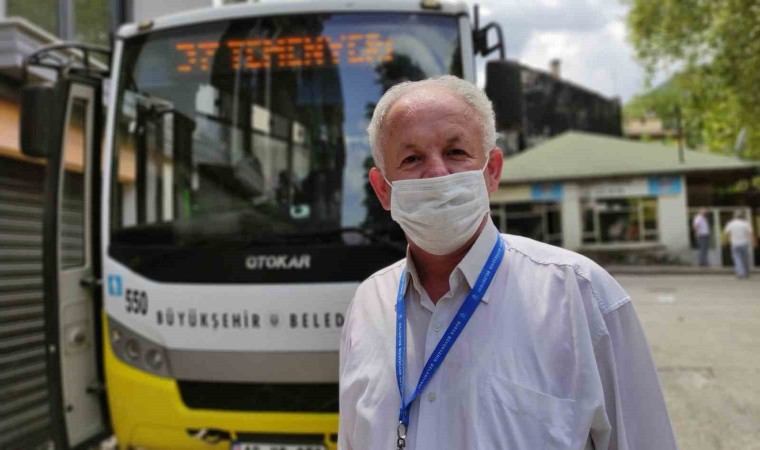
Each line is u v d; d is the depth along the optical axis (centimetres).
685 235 2097
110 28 841
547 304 149
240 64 385
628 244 2155
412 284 167
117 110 389
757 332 848
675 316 1016
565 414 138
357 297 183
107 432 402
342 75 380
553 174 2191
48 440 539
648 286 1553
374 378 160
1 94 536
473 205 153
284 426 328
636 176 2136
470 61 379
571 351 143
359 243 344
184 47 391
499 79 390
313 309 333
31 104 371
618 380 146
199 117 384
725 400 539
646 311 1089
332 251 340
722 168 2042
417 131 155
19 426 502
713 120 2358
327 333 332
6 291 512
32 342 538
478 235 161
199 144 380
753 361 675
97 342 400
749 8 1722
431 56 379
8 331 505
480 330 150
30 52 535
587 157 2292
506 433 138
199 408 338
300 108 378
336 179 368
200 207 369
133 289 355
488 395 141
